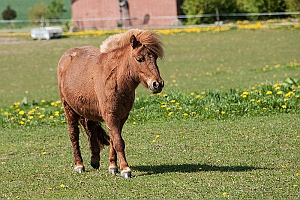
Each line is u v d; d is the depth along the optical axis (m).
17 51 40.66
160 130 14.70
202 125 14.96
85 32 49.62
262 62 32.03
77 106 10.61
